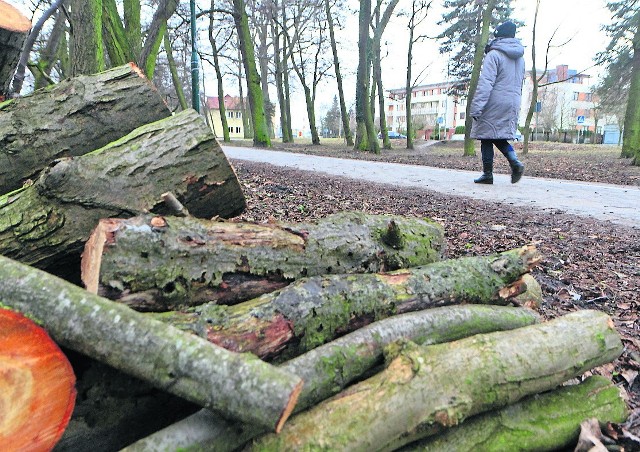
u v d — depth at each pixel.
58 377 1.44
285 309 2.01
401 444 1.71
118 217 2.43
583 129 58.41
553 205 7.38
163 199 2.37
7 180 2.88
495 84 9.01
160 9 10.49
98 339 1.52
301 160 17.25
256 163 15.50
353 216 2.78
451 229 5.70
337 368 1.84
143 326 1.54
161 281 1.98
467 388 1.80
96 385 1.72
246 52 24.84
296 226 2.51
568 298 3.59
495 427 1.88
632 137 16.73
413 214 6.59
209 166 2.76
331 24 27.45
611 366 2.61
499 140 9.45
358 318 2.17
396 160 17.81
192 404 1.84
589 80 68.19
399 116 83.31
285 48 32.19
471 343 1.97
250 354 1.54
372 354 1.95
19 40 4.11
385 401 1.70
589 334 2.16
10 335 1.39
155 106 3.25
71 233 2.32
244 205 3.10
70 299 1.56
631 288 3.76
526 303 2.83
